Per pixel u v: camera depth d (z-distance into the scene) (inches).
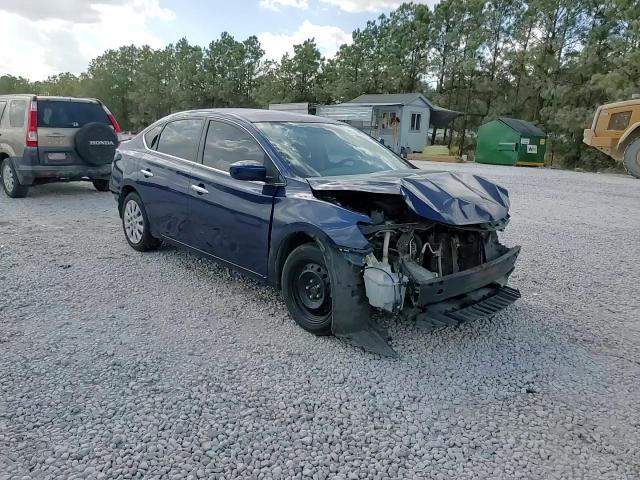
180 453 99.7
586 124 1037.8
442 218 134.0
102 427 106.5
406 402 120.5
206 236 189.5
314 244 149.6
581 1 1135.6
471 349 149.3
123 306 172.1
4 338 144.3
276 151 169.3
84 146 355.9
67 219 303.4
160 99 2188.7
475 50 1362.0
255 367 134.3
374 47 1583.4
